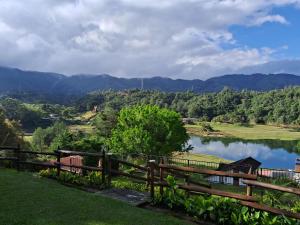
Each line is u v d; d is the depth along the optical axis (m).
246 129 188.62
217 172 9.17
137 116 49.25
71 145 53.53
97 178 12.85
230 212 8.94
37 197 10.44
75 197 10.66
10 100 174.12
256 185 8.56
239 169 49.44
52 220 8.65
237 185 28.97
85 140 54.41
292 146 133.88
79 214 9.16
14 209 9.29
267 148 127.56
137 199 10.73
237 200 9.03
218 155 106.44
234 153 113.12
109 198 10.77
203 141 142.12
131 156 46.81
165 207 10.20
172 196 10.16
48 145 95.12
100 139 56.53
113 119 76.25
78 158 28.02
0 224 8.21
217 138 153.25
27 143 65.81
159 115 49.06
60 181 13.15
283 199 12.41
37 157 45.56
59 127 100.81
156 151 47.81
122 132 49.06
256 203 8.63
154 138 48.12
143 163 40.56
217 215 9.08
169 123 48.78
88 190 12.05
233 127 197.25
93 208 9.69
